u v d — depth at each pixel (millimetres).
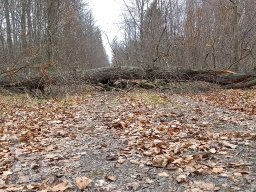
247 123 6984
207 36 20719
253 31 23219
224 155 4676
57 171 4445
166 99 10969
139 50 20781
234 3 19047
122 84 14453
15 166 4766
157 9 22703
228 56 21109
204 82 14812
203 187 3637
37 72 14234
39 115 9180
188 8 22906
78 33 25516
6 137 6602
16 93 13281
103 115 8602
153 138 5863
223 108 9539
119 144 5641
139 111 8820
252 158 4488
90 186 3879
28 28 20188
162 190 3664
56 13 18484
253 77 14656
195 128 6598
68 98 12234
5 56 14969
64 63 16969
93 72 14414
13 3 22094
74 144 5793
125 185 3861
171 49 19109
